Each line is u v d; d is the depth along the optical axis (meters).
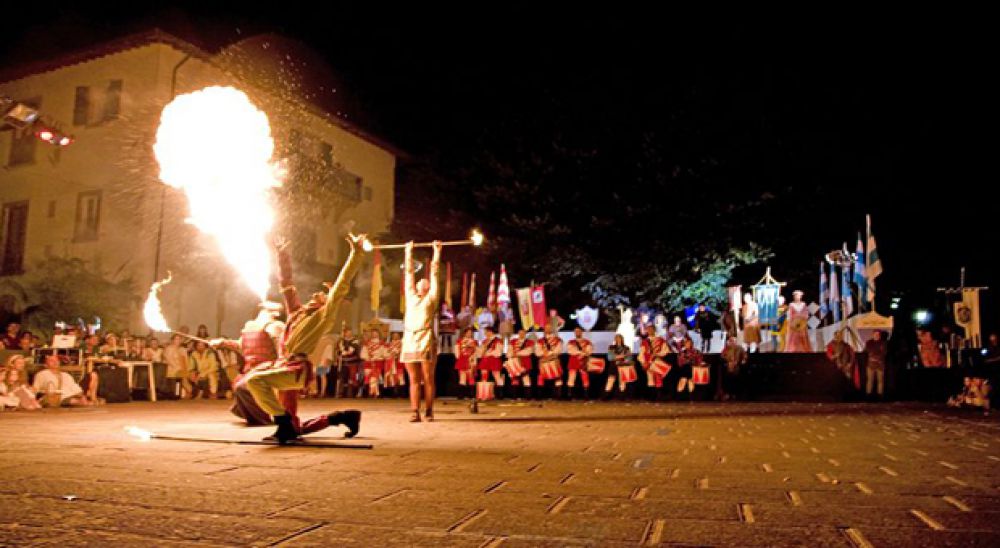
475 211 25.89
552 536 2.84
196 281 23.03
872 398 16.08
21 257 24.12
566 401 16.83
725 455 5.59
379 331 20.55
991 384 12.84
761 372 17.19
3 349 13.96
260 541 2.71
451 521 3.08
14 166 24.69
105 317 20.81
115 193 22.64
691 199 23.17
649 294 24.20
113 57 23.02
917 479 4.36
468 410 12.29
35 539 2.72
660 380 17.05
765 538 2.82
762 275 25.47
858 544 2.74
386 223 31.44
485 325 20.77
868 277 17.25
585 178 23.97
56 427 8.00
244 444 6.05
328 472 4.45
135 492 3.71
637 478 4.34
